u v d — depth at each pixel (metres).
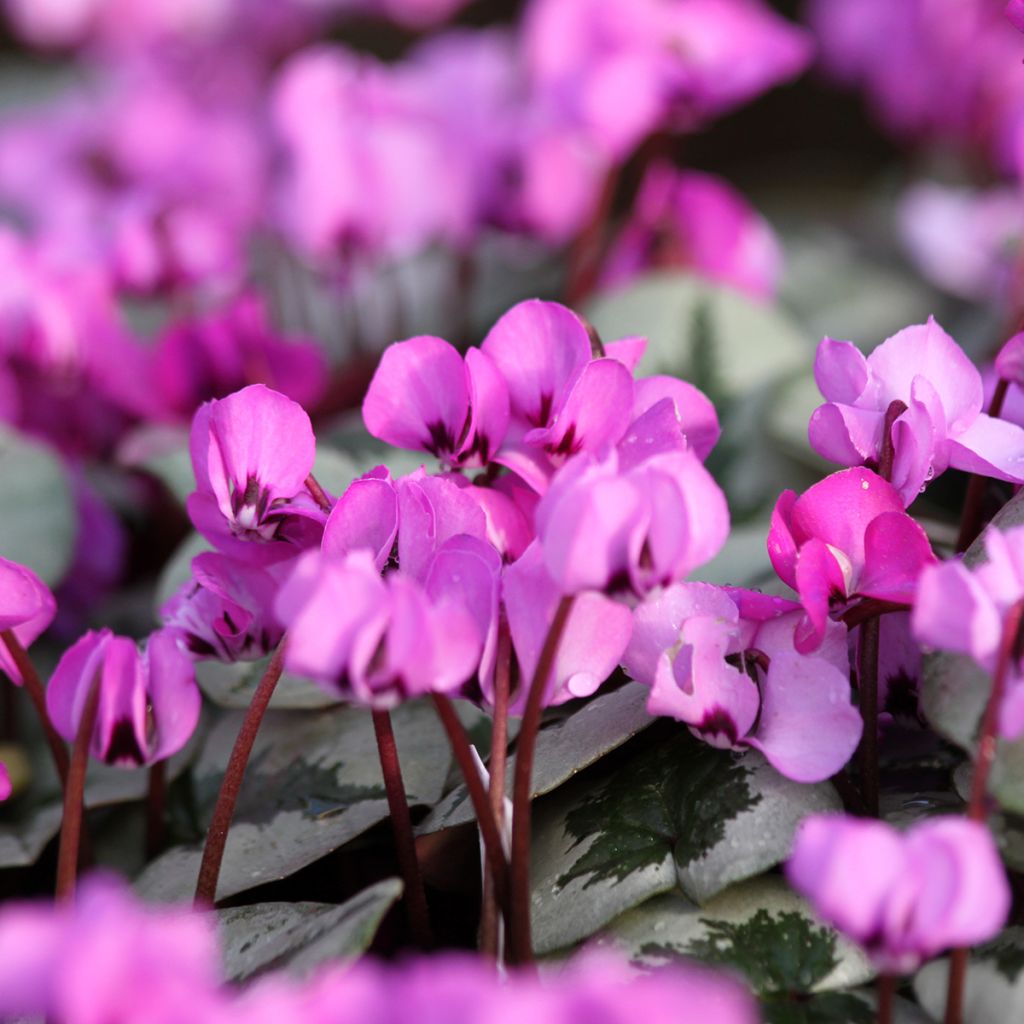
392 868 0.79
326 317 1.29
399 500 0.74
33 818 0.82
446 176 1.05
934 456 0.76
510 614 0.74
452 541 0.74
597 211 1.08
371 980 0.69
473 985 0.68
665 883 0.75
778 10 2.20
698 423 0.77
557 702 0.74
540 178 1.06
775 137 2.34
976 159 1.47
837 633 0.75
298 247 1.10
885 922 0.70
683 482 0.72
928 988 0.74
